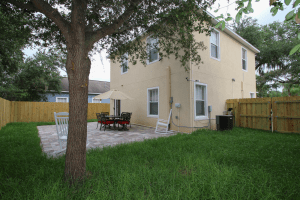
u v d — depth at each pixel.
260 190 2.15
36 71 13.86
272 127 7.34
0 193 2.08
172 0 3.92
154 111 9.22
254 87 12.05
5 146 4.52
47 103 12.45
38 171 2.76
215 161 3.31
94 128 9.09
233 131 7.01
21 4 2.95
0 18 3.92
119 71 12.15
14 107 11.51
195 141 5.05
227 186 2.31
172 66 8.00
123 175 2.59
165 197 2.06
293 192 2.17
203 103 8.02
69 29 2.56
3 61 6.56
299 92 14.98
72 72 2.52
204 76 7.92
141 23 4.46
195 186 2.30
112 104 13.12
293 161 3.32
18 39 4.52
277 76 14.80
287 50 13.85
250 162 3.31
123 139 6.13
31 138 5.59
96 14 3.69
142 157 3.69
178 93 7.68
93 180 2.49
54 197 1.98
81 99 2.55
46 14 2.48
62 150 4.38
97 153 3.88
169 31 4.91
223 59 9.16
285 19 1.67
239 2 1.85
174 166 3.05
